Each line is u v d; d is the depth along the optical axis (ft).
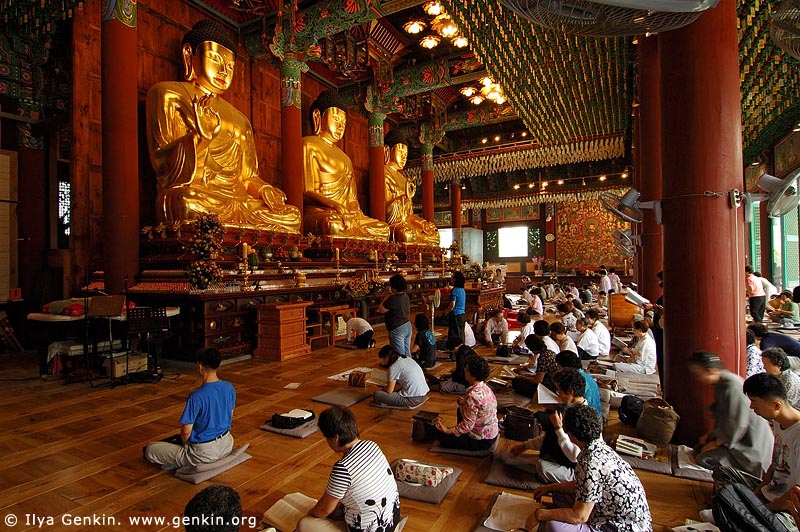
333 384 18.80
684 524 8.66
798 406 10.28
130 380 19.11
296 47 35.88
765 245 45.06
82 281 26.53
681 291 12.35
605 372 19.02
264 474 10.73
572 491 8.02
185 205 27.14
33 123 31.35
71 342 20.16
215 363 10.93
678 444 12.27
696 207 12.10
